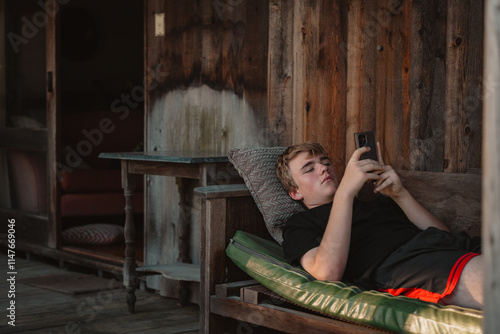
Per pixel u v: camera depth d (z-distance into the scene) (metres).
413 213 2.37
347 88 2.85
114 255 4.36
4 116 5.12
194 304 3.40
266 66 3.19
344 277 2.23
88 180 4.98
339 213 2.10
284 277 2.16
